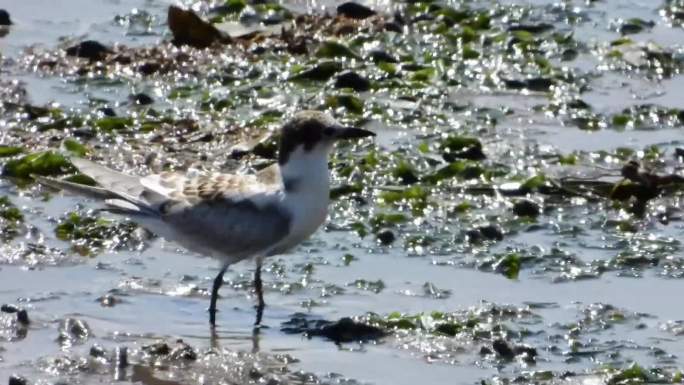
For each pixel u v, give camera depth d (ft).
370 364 40.78
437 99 65.31
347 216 52.47
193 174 47.60
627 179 55.26
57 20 75.20
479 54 71.05
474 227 51.26
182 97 64.54
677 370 40.50
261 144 58.08
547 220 52.80
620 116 63.52
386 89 66.18
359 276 47.50
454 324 43.09
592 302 45.70
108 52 68.95
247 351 41.45
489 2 80.69
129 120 60.75
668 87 68.23
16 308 43.14
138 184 46.03
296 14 76.28
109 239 49.73
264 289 46.29
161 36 73.05
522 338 42.75
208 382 39.27
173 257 48.67
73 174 54.85
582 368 40.88
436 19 75.97
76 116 61.16
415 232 51.21
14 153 56.75
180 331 42.96
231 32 72.28
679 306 45.50
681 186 55.57
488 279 47.62
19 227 50.14
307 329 43.24
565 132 62.13
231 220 44.09
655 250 50.06
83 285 45.96
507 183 55.31
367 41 72.13
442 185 55.62
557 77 68.18
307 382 39.40
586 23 77.25
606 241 50.96
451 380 39.86
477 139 59.16
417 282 47.14
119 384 38.99
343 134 43.93
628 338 42.98
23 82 65.46
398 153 58.34
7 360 40.29
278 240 44.21
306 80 66.95
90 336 42.11
